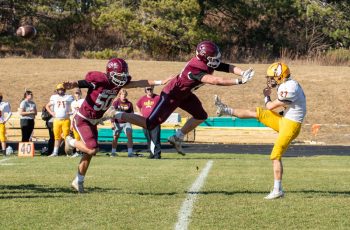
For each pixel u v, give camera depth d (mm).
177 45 80625
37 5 82938
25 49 84125
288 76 15781
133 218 12969
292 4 84688
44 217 13031
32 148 31234
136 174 21594
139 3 81562
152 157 29938
